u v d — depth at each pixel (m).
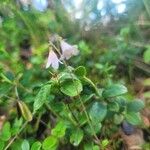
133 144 0.10
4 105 0.10
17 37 0.13
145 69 0.12
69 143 0.09
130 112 0.08
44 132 0.10
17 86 0.09
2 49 0.11
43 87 0.07
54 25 0.13
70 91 0.08
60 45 0.08
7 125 0.08
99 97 0.08
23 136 0.09
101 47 0.13
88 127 0.08
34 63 0.11
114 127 0.09
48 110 0.10
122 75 0.12
